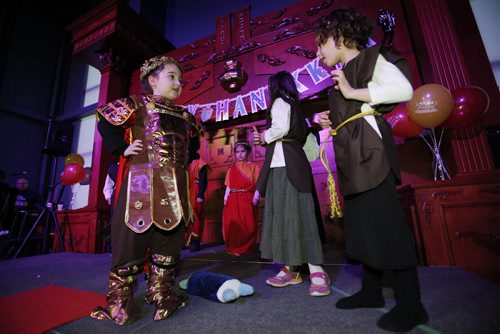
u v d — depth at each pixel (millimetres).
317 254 1415
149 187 1171
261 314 1122
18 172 5703
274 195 1567
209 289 1354
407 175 2879
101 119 1296
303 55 3635
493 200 1876
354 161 1000
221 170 4328
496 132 2363
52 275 2143
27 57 6035
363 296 1132
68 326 1070
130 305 1120
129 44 4512
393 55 1065
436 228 1985
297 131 1593
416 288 923
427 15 2627
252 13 4625
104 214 4031
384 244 930
